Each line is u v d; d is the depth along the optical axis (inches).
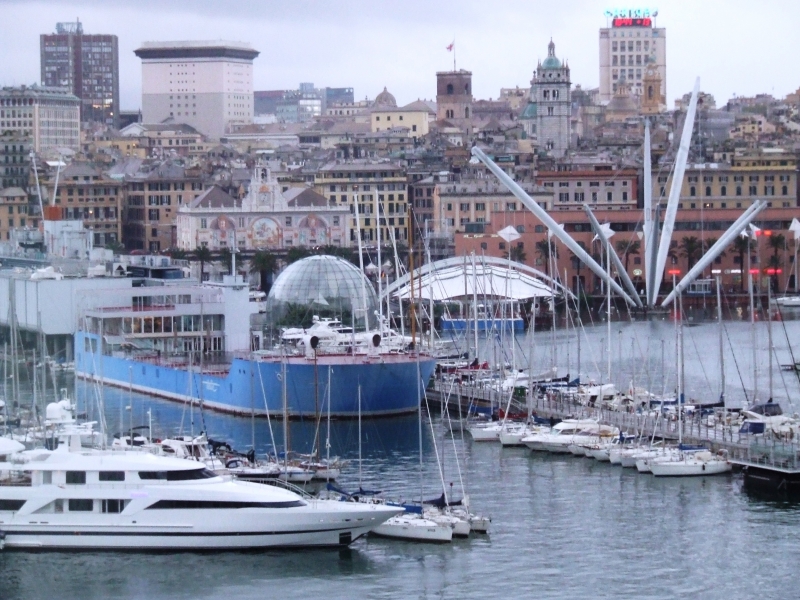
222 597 7514.8
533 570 7824.8
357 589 7583.7
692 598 7460.6
